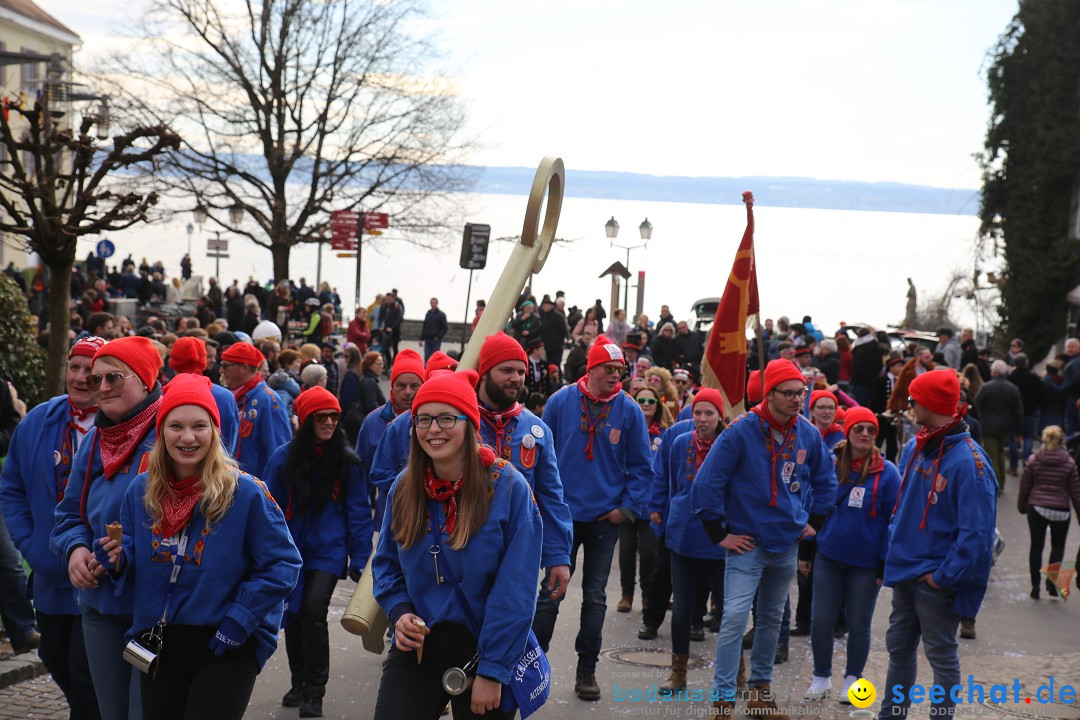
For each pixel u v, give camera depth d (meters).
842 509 7.07
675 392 11.75
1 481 5.52
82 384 5.43
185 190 32.50
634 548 9.77
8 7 40.41
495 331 6.09
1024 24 29.80
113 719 4.70
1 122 11.49
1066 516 11.30
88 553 4.53
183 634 4.32
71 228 11.45
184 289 46.25
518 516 4.20
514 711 4.20
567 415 7.44
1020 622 10.32
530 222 6.33
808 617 9.30
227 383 8.05
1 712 6.38
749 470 6.57
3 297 12.84
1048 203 29.89
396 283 92.69
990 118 30.50
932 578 5.96
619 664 8.09
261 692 7.13
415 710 4.16
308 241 34.25
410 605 4.27
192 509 4.31
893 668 6.34
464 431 4.14
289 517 6.65
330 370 17.42
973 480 5.91
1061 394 20.58
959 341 24.08
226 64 33.06
